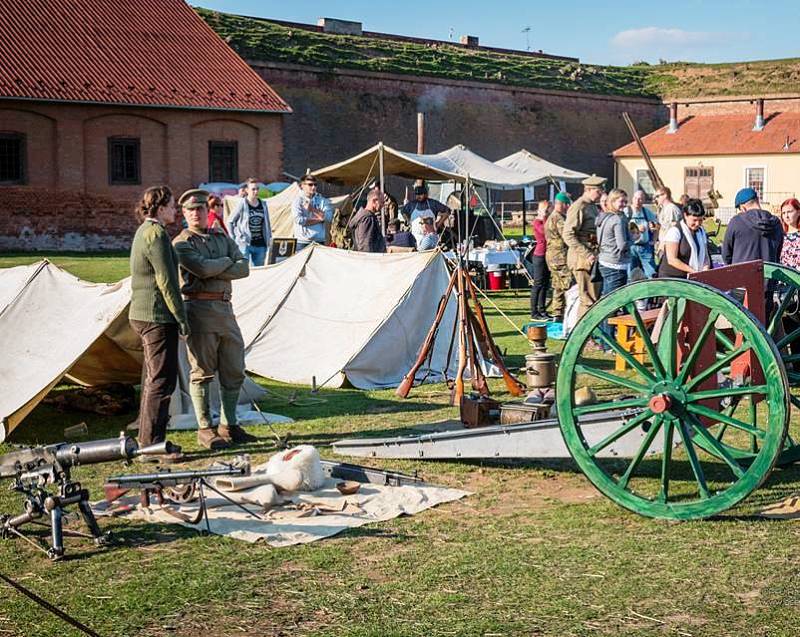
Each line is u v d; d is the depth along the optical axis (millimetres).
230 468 6266
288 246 21359
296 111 49656
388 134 53125
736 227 10562
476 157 28078
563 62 64062
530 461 8023
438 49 58562
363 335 11805
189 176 39938
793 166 53344
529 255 23234
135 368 10602
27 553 6043
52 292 10219
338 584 5441
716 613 4973
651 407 6277
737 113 59750
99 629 4922
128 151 38781
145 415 8594
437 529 6348
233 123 40969
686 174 56625
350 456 8203
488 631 4805
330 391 11320
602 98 62625
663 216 15344
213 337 8750
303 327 12367
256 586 5438
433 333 10859
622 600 5148
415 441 7785
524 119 59094
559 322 16312
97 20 40812
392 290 12172
